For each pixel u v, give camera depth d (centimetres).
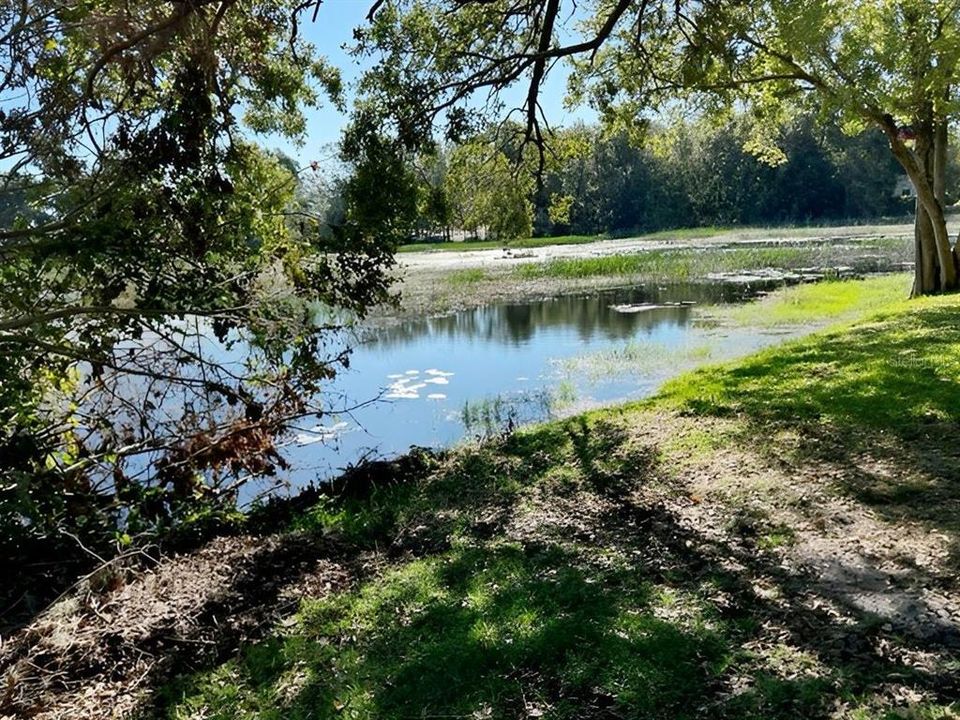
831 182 6869
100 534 637
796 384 891
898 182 6588
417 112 985
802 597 406
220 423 862
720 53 1202
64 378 696
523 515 593
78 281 650
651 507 576
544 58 1038
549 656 361
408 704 337
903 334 1116
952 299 1452
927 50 1312
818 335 1272
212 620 456
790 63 1430
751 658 347
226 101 705
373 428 1074
